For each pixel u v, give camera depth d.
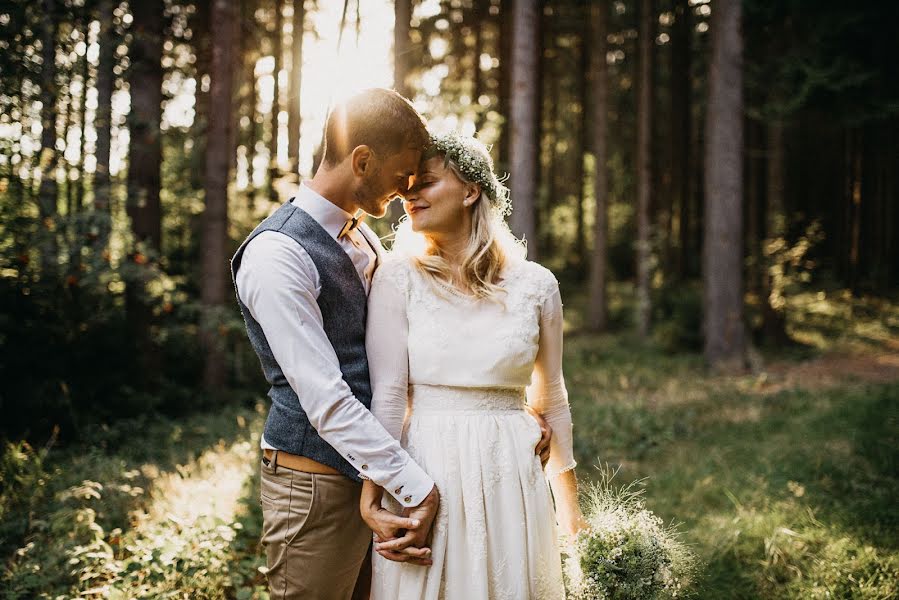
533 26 8.84
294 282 1.87
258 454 4.97
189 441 6.16
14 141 5.77
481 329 2.03
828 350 11.19
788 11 11.02
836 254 16.62
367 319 2.08
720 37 10.20
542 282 2.11
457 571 1.96
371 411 2.00
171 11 8.55
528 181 8.86
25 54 5.68
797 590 3.13
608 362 10.98
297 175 10.38
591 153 22.73
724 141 10.12
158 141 7.98
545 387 2.21
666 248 15.93
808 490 4.36
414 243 2.23
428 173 2.08
